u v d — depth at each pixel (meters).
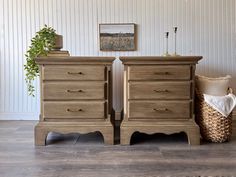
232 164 2.00
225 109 2.53
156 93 2.54
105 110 2.55
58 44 2.83
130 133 2.53
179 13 3.39
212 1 3.38
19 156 2.20
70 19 3.42
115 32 3.41
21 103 3.51
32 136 2.80
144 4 3.39
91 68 2.52
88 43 3.43
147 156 2.20
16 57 3.47
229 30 3.40
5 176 1.79
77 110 2.53
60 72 2.52
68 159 2.13
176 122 2.55
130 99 2.54
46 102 2.53
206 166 1.96
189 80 2.54
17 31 3.45
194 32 3.41
